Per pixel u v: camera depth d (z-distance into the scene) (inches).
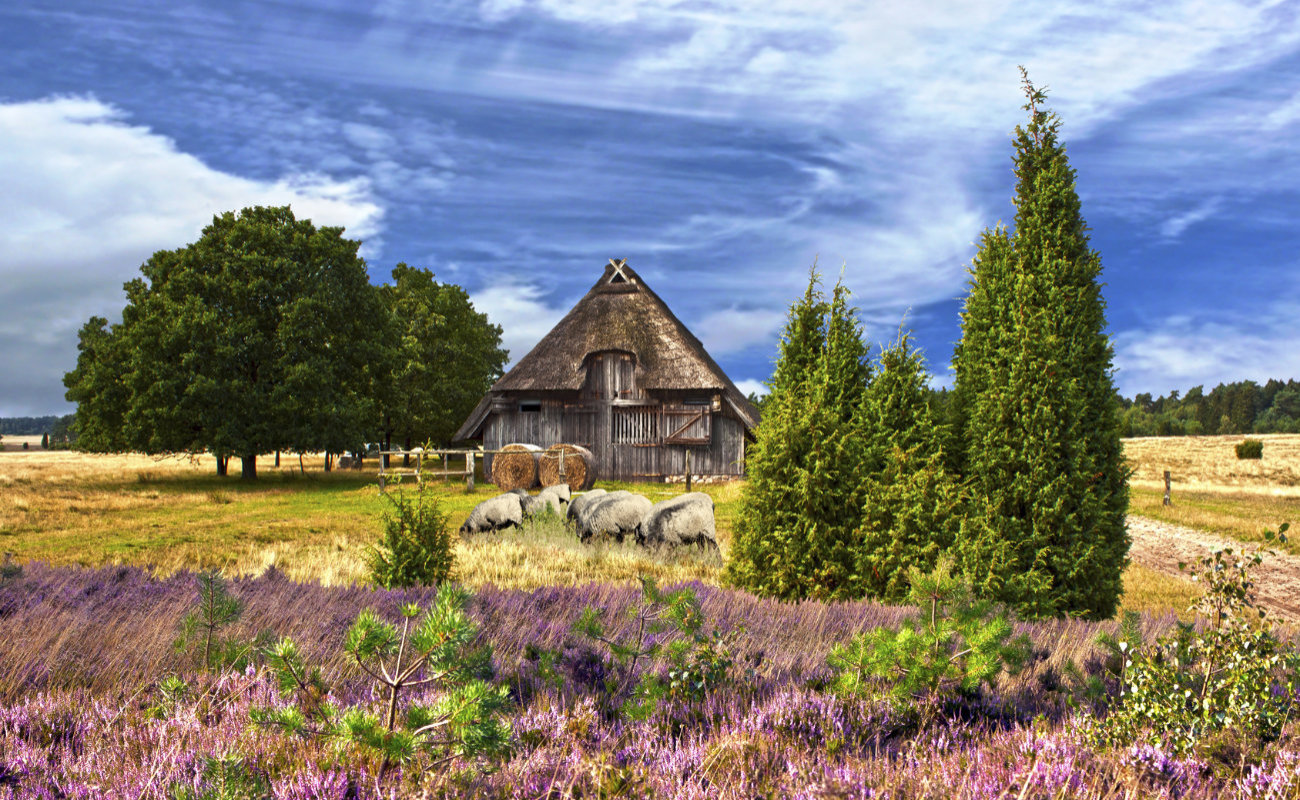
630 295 1376.7
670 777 125.8
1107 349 349.1
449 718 105.7
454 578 407.8
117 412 1378.0
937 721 164.1
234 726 147.1
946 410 389.4
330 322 1423.5
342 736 108.0
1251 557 165.0
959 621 169.8
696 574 455.2
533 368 1291.8
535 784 122.3
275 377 1342.3
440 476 1424.7
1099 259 354.9
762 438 367.6
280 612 241.8
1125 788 121.5
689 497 549.3
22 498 866.8
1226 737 142.4
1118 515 339.6
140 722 155.1
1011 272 362.9
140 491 1060.5
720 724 159.0
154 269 1489.9
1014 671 173.2
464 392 2095.2
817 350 400.5
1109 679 193.8
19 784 125.2
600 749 138.6
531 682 183.6
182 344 1278.3
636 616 241.0
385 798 112.4
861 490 347.3
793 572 341.7
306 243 1453.0
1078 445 332.8
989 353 364.2
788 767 129.6
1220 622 168.4
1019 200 367.9
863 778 121.0
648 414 1261.1
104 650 207.8
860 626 251.3
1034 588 320.2
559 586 328.8
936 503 338.3
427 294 2187.5
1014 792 120.6
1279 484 1690.5
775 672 197.5
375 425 1635.1
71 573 315.9
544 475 1147.3
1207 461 2095.2
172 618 228.2
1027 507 339.6
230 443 1266.0
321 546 562.3
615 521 569.6
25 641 202.8
